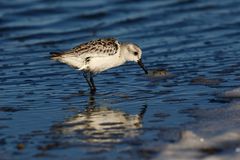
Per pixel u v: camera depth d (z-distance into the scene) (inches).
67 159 412.2
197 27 881.5
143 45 799.7
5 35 874.8
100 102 567.8
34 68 701.9
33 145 444.1
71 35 870.4
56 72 683.4
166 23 908.0
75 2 1023.6
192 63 698.2
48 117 520.4
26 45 820.6
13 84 636.7
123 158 409.7
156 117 508.7
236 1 1019.9
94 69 618.5
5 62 732.7
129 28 895.7
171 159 397.4
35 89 616.7
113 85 627.8
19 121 509.0
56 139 457.1
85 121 506.0
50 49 796.6
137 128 478.9
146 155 412.8
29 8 991.0
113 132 470.9
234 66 674.8
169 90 596.4
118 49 622.8
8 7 997.2
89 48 610.9
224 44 786.2
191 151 410.0
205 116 499.2
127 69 688.4
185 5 999.6
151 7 992.2
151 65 699.4
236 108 517.7
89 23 928.9
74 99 580.4
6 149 436.5
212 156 397.1
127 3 1011.9
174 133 459.2
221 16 936.9
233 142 422.3
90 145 440.5
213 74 646.5
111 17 951.6
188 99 560.4
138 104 554.3
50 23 928.3
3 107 553.6
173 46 788.0
